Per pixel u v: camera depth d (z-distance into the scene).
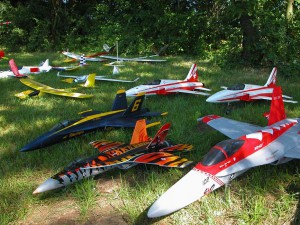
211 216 5.54
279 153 6.50
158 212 4.84
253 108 11.35
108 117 9.73
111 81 16.75
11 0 38.69
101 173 7.17
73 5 38.00
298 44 20.12
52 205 6.16
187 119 10.30
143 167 7.32
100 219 5.70
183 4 32.88
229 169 5.84
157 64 23.27
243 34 21.14
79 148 8.20
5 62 25.39
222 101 11.21
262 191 6.09
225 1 25.17
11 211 5.92
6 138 9.17
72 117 10.90
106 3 36.94
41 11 36.28
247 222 5.37
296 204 5.75
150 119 10.66
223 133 7.96
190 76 14.12
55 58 27.73
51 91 14.09
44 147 8.08
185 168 7.18
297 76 17.89
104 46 28.53
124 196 6.25
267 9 21.08
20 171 7.32
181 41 29.33
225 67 20.88
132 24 33.09
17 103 12.90
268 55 19.34
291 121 7.88
